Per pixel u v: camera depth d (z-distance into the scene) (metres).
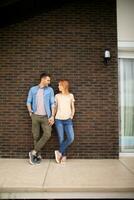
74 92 6.24
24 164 5.54
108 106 6.25
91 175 4.70
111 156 6.18
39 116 5.67
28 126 6.16
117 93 6.27
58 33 6.30
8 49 6.25
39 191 4.04
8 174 4.74
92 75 6.27
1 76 6.21
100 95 6.25
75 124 6.20
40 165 5.47
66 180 4.39
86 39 6.32
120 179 4.46
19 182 4.27
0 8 5.85
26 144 6.13
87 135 6.19
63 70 6.25
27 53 6.25
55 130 6.12
